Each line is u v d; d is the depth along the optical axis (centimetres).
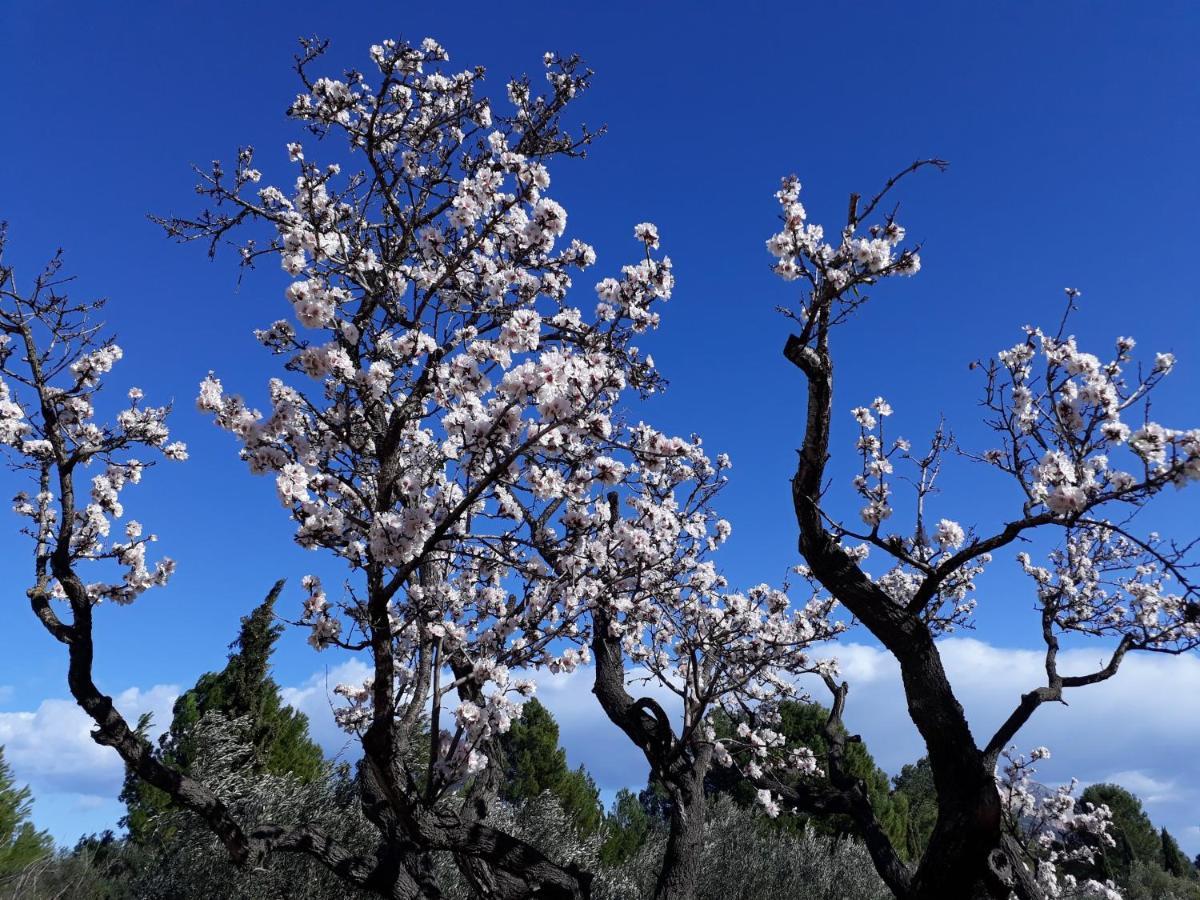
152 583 669
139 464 688
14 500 669
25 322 560
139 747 506
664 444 465
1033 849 1076
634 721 755
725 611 791
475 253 516
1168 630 680
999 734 555
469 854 534
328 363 405
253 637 1741
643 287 563
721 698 867
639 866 1173
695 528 805
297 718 1830
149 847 984
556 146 536
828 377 466
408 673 599
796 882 1216
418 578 602
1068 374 479
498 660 572
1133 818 2875
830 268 434
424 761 895
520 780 2219
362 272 463
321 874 797
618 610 752
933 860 450
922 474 599
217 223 457
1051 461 433
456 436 470
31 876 607
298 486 387
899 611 480
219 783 908
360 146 536
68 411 637
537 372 364
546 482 456
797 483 488
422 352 460
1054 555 801
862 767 2077
